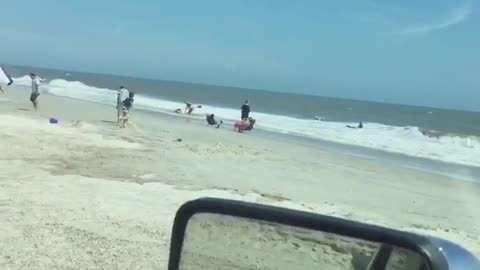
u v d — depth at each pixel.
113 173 13.68
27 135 18.89
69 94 62.16
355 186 16.28
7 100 39.22
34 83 32.22
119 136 21.61
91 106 41.41
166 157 17.14
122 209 10.09
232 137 27.84
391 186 17.34
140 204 10.62
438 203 14.95
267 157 20.41
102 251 7.68
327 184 15.94
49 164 14.12
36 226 8.59
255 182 14.60
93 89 80.38
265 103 110.62
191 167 15.77
